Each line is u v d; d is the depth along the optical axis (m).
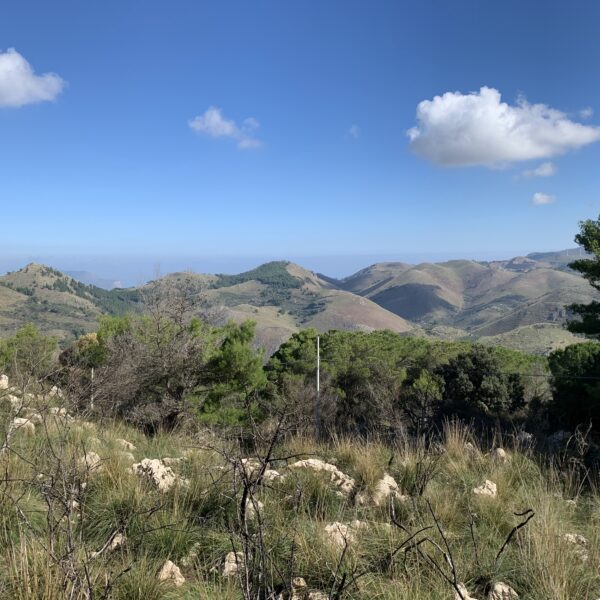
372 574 2.83
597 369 16.36
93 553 2.76
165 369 13.15
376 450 5.63
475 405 18.84
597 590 2.82
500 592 2.77
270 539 3.15
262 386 14.57
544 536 3.25
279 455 5.20
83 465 3.77
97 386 7.05
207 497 3.72
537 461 5.94
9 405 5.26
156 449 5.95
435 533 3.40
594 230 18.72
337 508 3.92
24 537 2.62
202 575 2.88
